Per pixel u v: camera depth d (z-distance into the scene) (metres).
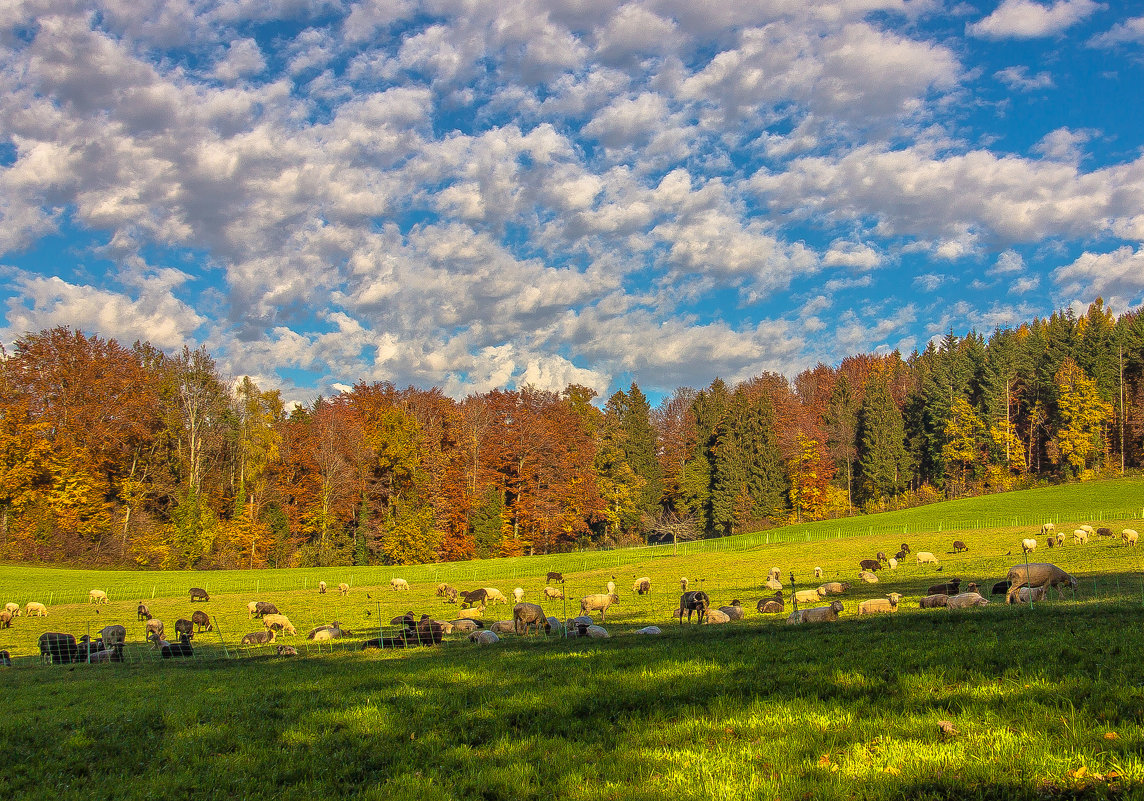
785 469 107.44
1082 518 67.62
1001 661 11.56
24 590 54.56
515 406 99.88
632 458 114.50
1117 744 7.50
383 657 20.94
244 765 9.64
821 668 12.25
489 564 72.75
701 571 56.81
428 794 7.99
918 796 6.87
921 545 58.94
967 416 103.00
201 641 33.75
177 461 82.50
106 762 10.26
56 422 73.75
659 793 7.39
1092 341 103.06
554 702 11.61
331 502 87.00
